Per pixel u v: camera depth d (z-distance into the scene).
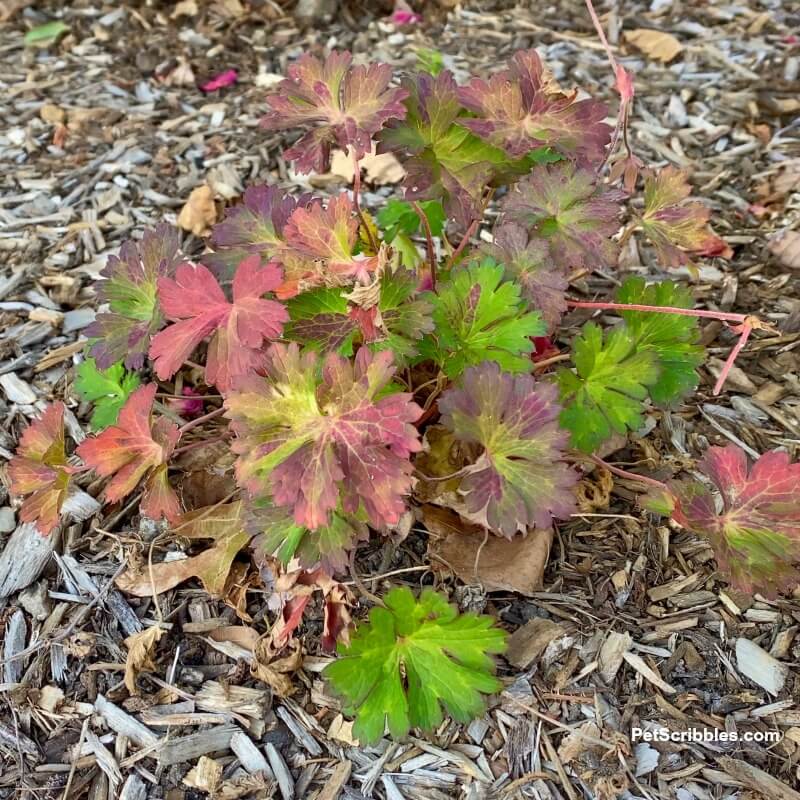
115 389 0.40
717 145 0.59
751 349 0.45
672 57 0.66
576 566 0.37
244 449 0.28
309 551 0.30
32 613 0.35
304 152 0.35
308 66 0.35
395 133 0.35
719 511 0.38
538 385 0.30
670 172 0.39
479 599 0.35
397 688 0.30
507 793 0.31
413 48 0.69
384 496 0.27
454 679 0.30
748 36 0.68
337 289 0.33
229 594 0.35
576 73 0.65
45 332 0.46
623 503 0.39
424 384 0.36
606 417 0.34
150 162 0.58
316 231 0.32
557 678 0.33
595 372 0.35
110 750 0.32
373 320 0.31
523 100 0.36
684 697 0.33
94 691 0.33
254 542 0.31
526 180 0.35
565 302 0.35
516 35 0.70
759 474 0.31
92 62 0.68
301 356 0.29
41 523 0.33
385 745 0.32
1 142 0.60
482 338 0.34
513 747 0.32
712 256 0.51
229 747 0.32
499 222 0.37
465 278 0.34
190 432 0.41
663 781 0.31
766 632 0.35
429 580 0.36
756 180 0.56
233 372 0.29
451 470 0.36
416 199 0.36
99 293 0.36
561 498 0.29
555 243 0.35
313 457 0.27
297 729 0.32
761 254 0.51
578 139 0.36
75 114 0.62
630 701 0.33
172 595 0.36
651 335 0.38
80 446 0.31
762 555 0.31
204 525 0.36
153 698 0.33
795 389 0.43
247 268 0.30
